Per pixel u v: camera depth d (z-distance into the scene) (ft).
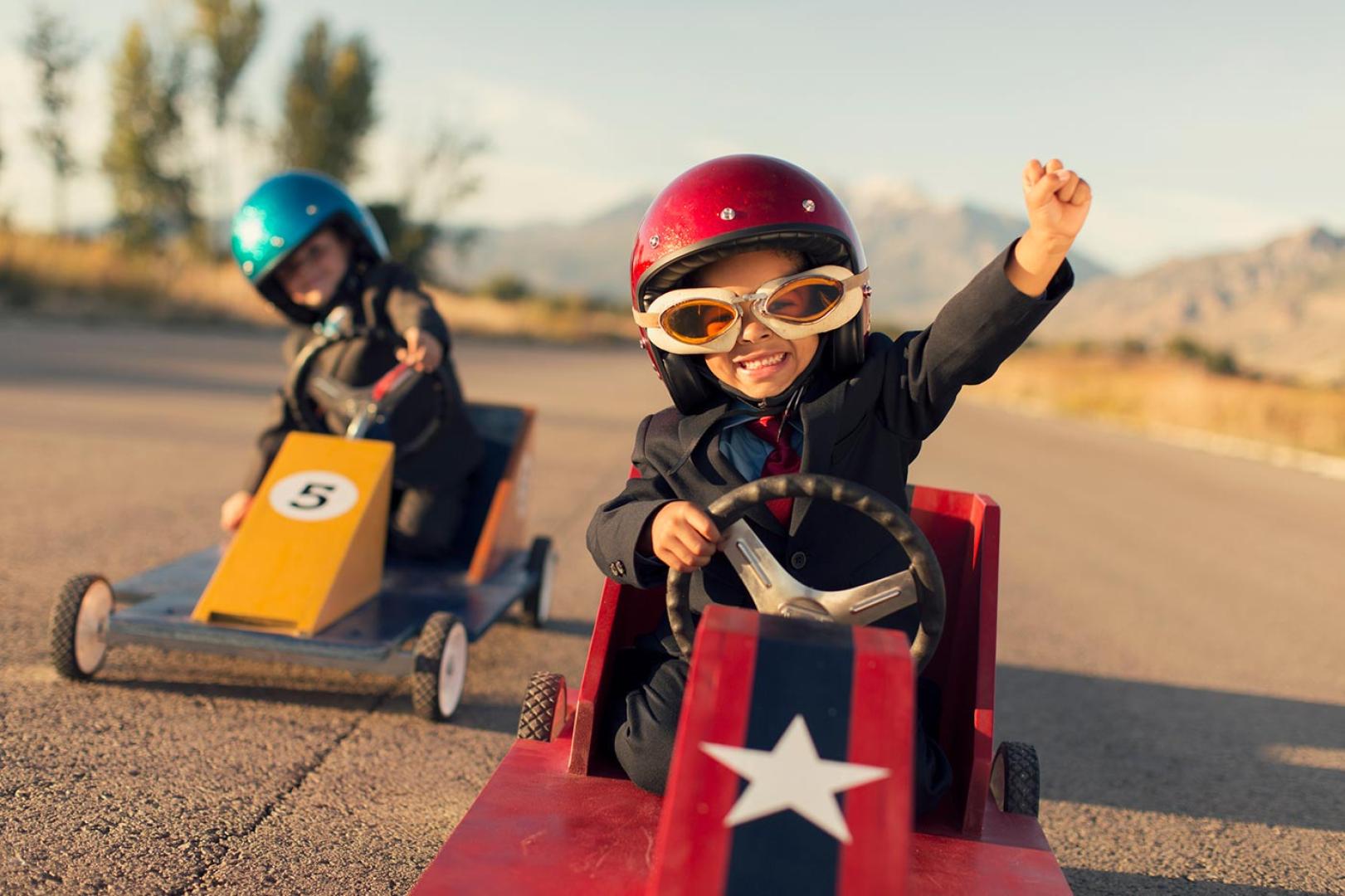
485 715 13.71
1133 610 22.88
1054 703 16.25
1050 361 242.17
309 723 12.89
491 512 16.94
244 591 13.35
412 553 17.10
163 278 92.02
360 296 16.81
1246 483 53.01
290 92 148.15
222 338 76.18
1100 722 15.52
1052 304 7.47
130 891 8.57
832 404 7.95
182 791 10.60
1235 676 18.44
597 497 29.66
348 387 16.29
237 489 26.43
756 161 7.66
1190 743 14.87
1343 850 11.66
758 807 5.35
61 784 10.45
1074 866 10.78
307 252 16.30
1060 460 54.34
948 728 8.59
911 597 6.87
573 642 17.44
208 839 9.63
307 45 148.25
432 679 12.94
